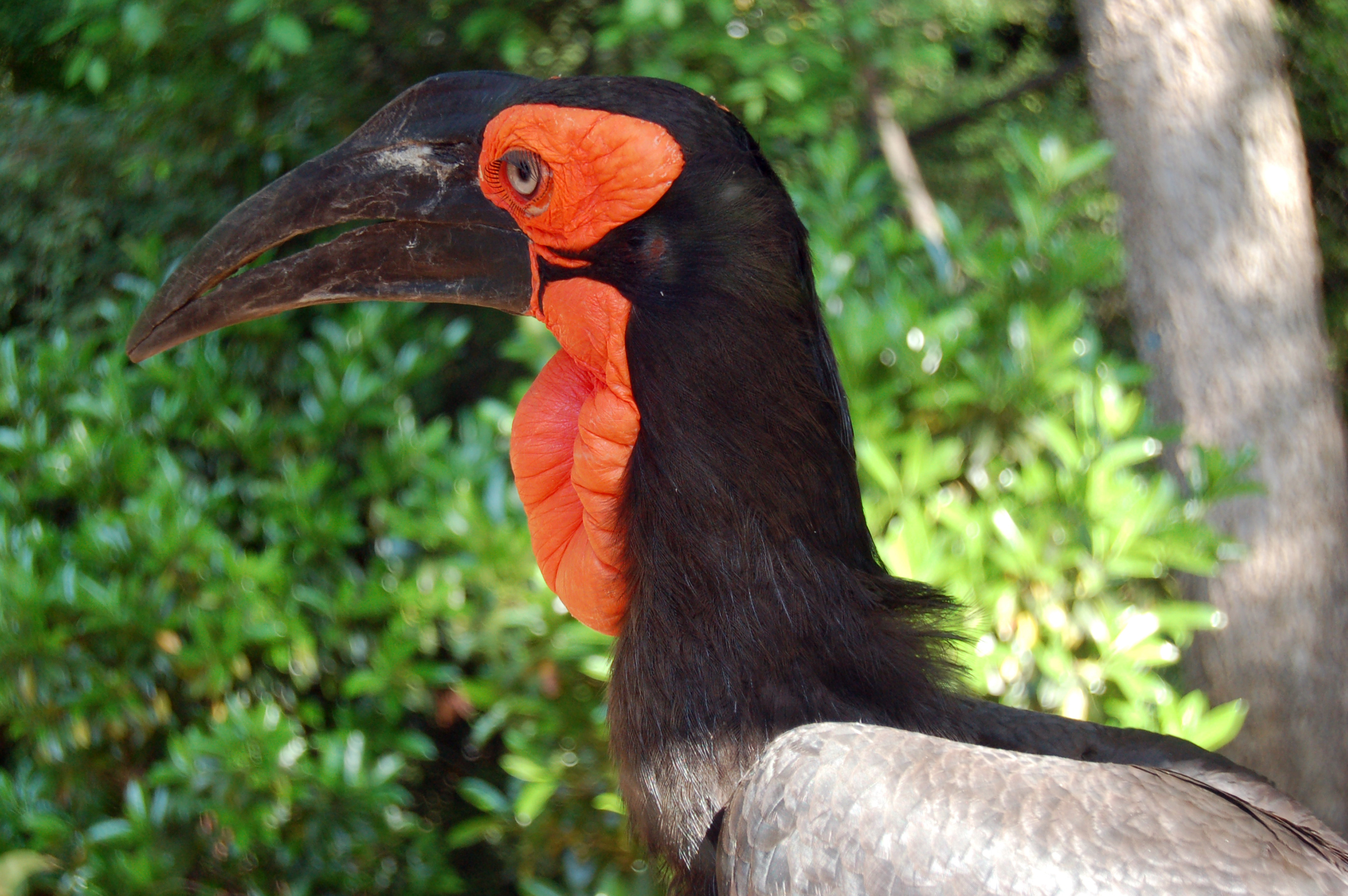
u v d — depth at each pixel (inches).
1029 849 56.7
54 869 131.5
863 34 163.0
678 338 65.8
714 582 65.9
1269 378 169.2
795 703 65.8
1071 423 126.0
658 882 75.1
